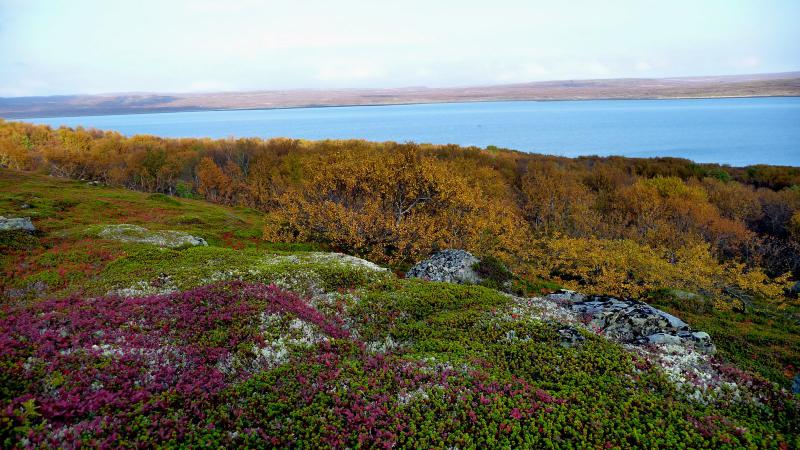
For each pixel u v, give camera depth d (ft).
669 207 240.53
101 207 187.83
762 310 143.02
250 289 71.20
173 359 49.37
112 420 37.45
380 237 158.61
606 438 41.98
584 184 306.55
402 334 67.15
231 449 36.78
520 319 70.90
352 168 167.12
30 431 33.99
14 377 40.06
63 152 351.67
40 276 98.63
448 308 79.05
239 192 312.29
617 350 61.46
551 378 53.78
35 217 156.97
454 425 41.75
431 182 159.94
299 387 45.68
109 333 53.16
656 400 48.98
